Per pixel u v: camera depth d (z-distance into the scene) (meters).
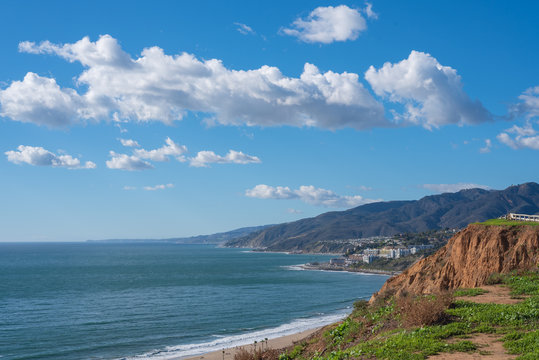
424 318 18.42
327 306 94.06
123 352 53.94
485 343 15.11
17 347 56.59
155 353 53.09
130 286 136.75
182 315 81.81
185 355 51.81
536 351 13.10
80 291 122.69
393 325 20.47
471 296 23.08
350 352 17.16
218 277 174.38
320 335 33.06
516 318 17.22
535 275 26.14
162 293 118.19
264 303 98.62
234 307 92.38
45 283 145.88
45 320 76.31
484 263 31.86
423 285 36.81
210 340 60.75
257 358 27.11
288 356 27.09
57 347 56.56
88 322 74.25
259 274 193.38
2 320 76.12
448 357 14.05
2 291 122.06
